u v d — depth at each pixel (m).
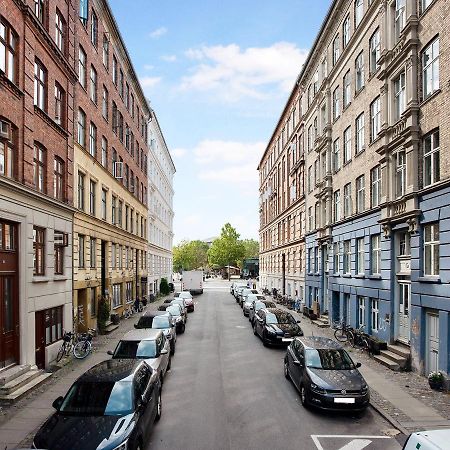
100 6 25.97
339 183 26.03
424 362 14.46
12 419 10.15
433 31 14.27
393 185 17.50
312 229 33.75
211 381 13.76
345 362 12.06
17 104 13.81
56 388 12.86
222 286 81.12
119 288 31.52
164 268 64.31
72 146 19.72
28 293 14.07
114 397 8.17
